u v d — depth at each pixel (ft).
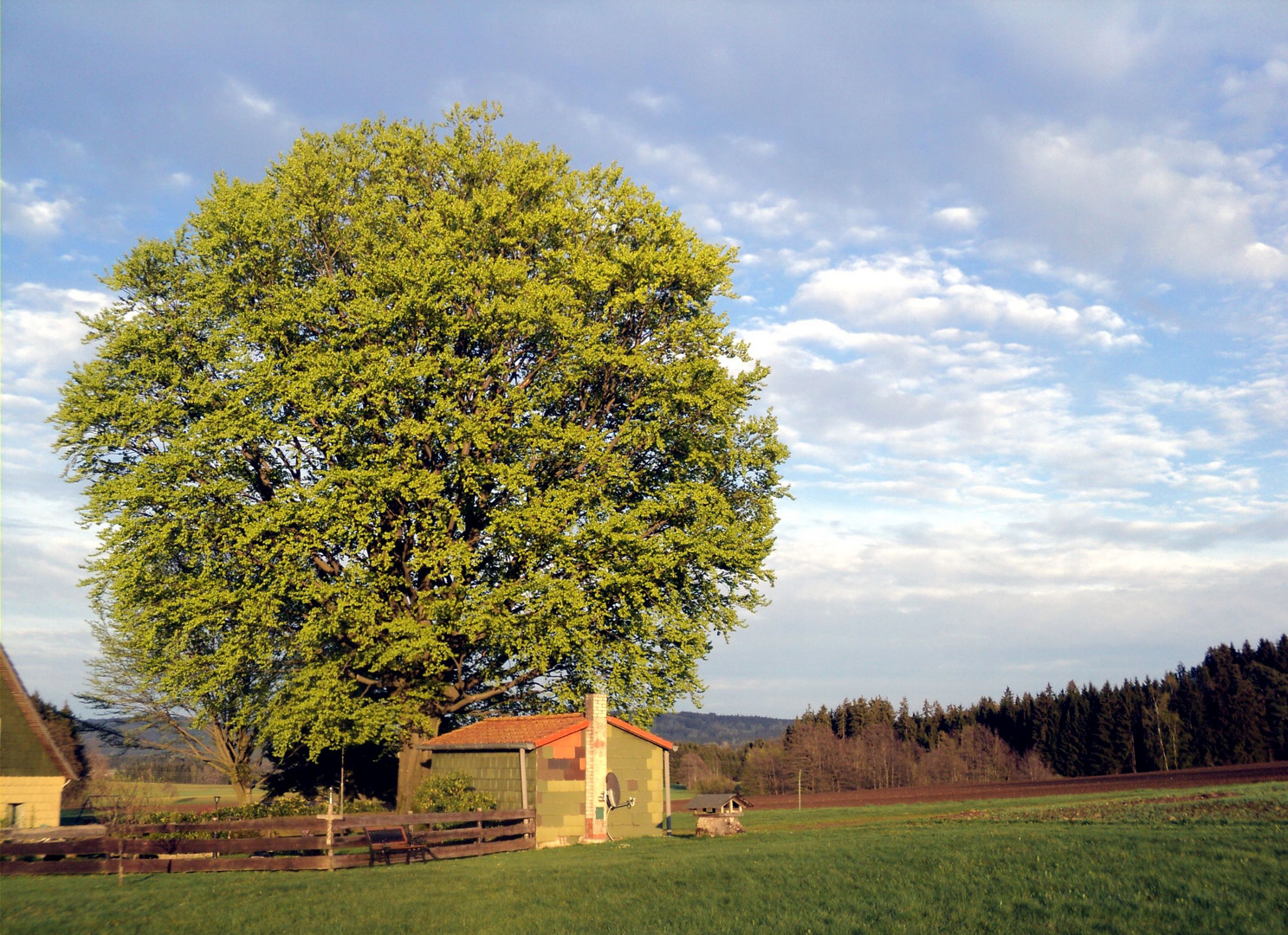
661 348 114.11
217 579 101.09
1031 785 232.12
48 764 99.81
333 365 98.73
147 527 99.04
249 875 67.51
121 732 142.61
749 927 46.11
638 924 47.70
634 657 106.11
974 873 58.34
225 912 51.19
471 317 105.91
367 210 111.45
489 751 98.37
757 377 117.80
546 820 95.45
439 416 101.45
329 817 72.18
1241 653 468.75
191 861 71.05
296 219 109.50
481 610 98.07
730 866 66.08
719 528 107.55
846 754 395.14
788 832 102.99
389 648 98.89
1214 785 168.66
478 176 118.32
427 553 100.78
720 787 349.61
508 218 112.06
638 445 111.75
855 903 50.96
